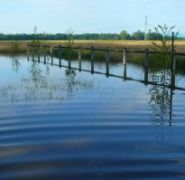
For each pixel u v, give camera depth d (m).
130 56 38.66
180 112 11.35
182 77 19.91
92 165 6.70
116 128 9.43
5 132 9.12
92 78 20.11
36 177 6.17
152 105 12.38
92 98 13.66
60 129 9.33
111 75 21.14
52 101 13.08
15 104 12.59
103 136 8.67
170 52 17.89
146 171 6.37
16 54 48.53
